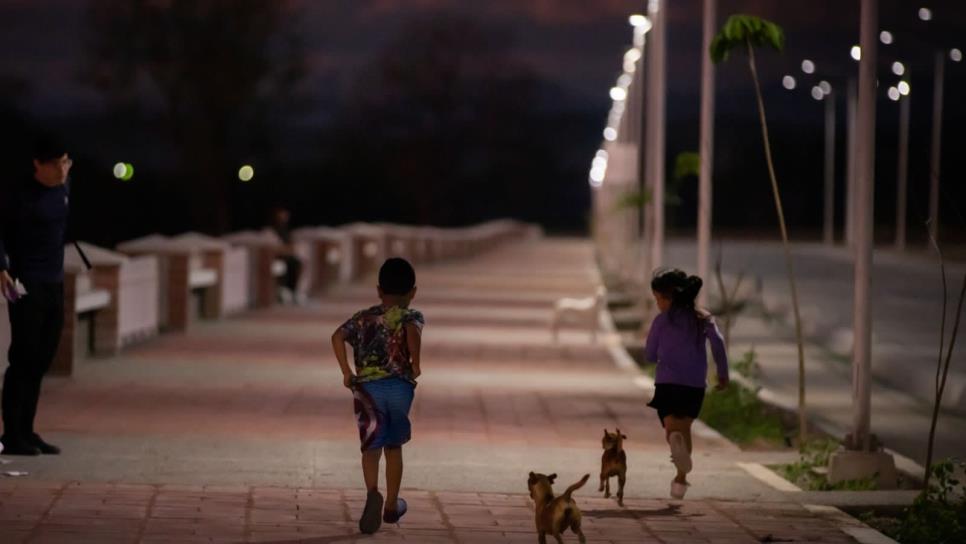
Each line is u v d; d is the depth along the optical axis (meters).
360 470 15.55
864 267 16.44
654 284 14.84
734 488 15.41
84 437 17.47
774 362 33.34
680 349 14.59
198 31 86.38
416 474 15.59
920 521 13.45
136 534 11.68
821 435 21.55
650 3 44.88
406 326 11.93
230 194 94.31
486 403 22.80
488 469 16.12
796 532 12.99
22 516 12.21
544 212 177.75
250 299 42.09
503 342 34.34
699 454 18.52
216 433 18.41
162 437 17.78
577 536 12.41
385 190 143.50
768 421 22.48
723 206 173.50
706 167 29.81
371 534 12.02
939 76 85.81
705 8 29.78
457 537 12.11
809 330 41.09
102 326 27.70
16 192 15.41
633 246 67.44
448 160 146.25
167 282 33.19
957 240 121.31
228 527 12.10
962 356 33.31
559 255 98.50
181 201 90.50
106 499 13.10
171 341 31.33
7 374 15.59
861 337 16.45
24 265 15.36
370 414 11.84
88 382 23.52
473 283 61.75
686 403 14.54
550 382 26.27
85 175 87.19
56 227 15.52
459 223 159.00
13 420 15.63
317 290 52.03
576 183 178.88
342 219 137.38
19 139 89.31
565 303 34.53
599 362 30.31
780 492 15.19
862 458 16.28
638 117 68.44
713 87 29.91
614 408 22.62
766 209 172.50
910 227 142.12
